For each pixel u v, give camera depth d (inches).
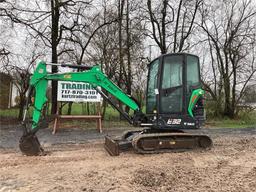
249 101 981.8
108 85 342.3
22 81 697.0
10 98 901.8
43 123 312.2
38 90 313.4
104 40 777.6
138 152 323.9
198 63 360.5
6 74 714.8
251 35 941.2
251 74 965.8
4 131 523.2
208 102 987.3
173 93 347.9
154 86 362.0
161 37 860.0
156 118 343.3
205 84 981.8
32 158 295.6
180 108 348.5
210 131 584.7
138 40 808.3
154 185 222.1
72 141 417.4
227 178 243.9
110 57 777.6
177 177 242.7
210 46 981.8
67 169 259.3
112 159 299.6
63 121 682.2
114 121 732.0
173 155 323.9
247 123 831.7
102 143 398.0
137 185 220.8
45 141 415.5
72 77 327.9
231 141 431.8
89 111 743.1
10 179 231.5
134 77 817.5
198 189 215.9
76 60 753.0
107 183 223.9
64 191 206.5
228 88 976.9
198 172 259.9
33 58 710.5
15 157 300.7
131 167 270.8
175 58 351.6
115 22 778.8
